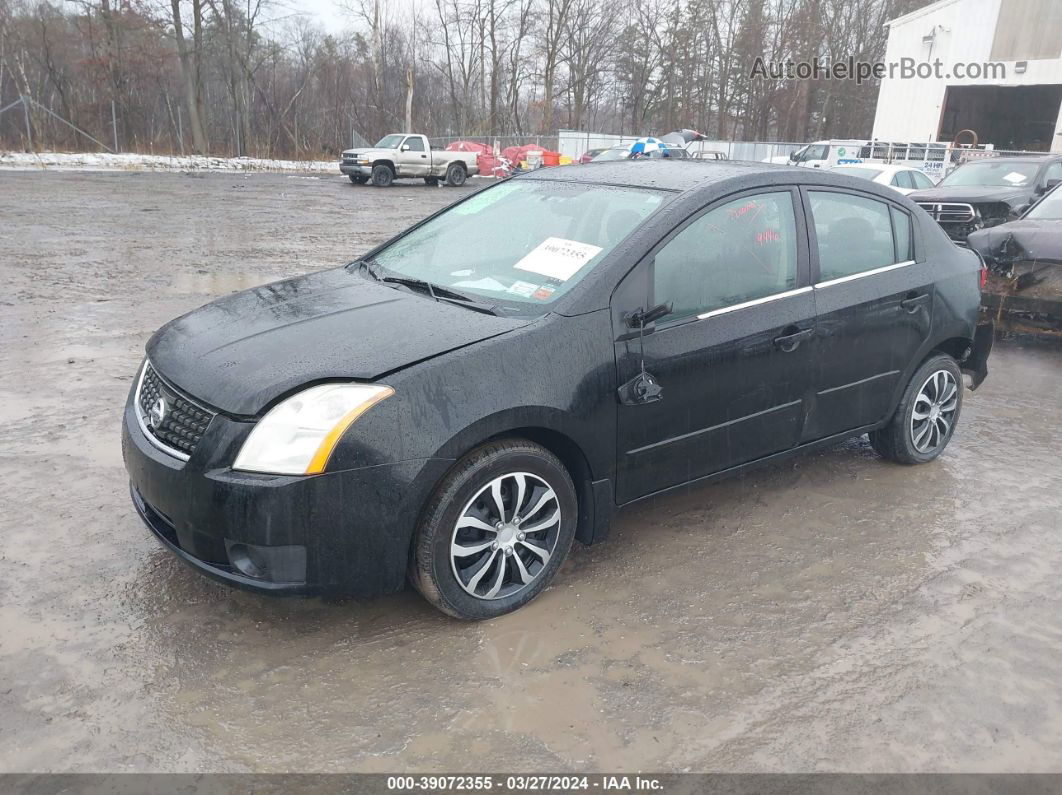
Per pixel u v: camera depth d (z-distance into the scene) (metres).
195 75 39.59
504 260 3.62
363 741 2.48
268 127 43.72
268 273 10.11
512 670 2.84
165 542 2.94
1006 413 5.87
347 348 2.92
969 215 11.07
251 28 41.00
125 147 38.22
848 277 4.08
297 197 21.41
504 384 2.93
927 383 4.61
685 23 59.00
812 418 4.02
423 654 2.90
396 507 2.77
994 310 7.69
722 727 2.61
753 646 3.04
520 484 3.05
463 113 50.97
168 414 2.90
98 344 6.54
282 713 2.59
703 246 3.53
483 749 2.47
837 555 3.73
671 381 3.38
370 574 2.81
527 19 51.62
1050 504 4.34
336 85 46.47
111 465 4.27
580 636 3.05
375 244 12.95
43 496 3.90
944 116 31.80
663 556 3.67
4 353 6.18
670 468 3.52
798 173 3.99
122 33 39.34
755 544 3.81
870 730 2.62
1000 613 3.31
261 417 2.69
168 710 2.57
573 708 2.66
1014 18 29.14
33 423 4.80
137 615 3.04
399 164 26.61
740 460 3.78
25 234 12.39
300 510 2.65
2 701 2.57
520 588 3.18
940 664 2.97
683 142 38.69
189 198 19.72
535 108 55.22
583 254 3.40
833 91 57.09
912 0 54.69
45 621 2.97
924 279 4.39
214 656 2.84
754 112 59.41
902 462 4.74
